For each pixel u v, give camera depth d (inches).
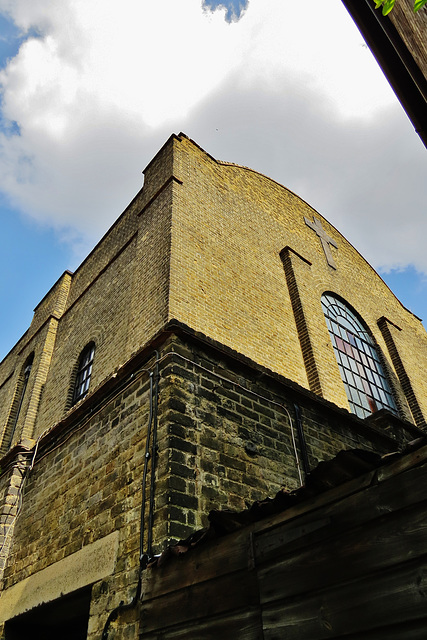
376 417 345.7
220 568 150.9
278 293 437.1
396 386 499.5
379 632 106.7
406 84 169.2
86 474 260.4
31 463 324.8
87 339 441.4
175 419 214.2
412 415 489.7
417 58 171.8
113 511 222.4
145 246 399.5
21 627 268.5
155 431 218.2
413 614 101.5
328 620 115.7
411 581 105.3
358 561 117.0
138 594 179.8
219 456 221.3
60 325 531.8
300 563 129.1
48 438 326.6
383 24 163.6
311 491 135.9
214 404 237.1
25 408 481.7
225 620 141.5
